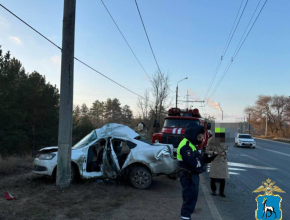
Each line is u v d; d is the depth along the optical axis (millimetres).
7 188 5977
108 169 6965
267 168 11656
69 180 6203
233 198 6531
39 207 4762
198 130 4125
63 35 6395
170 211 5086
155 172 6844
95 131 7535
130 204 5398
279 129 69875
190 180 4016
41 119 19438
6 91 15594
